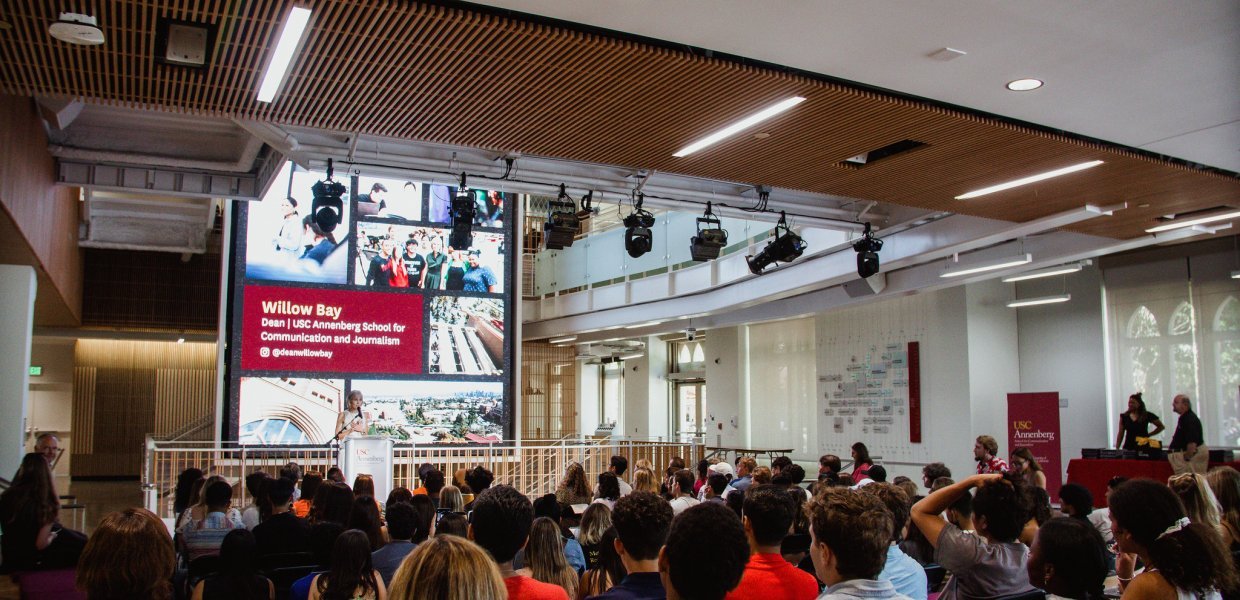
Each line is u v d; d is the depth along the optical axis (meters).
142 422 24.92
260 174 10.27
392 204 17.33
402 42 5.36
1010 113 6.58
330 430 16.28
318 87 6.14
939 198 8.95
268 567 5.01
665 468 17.12
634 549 3.03
